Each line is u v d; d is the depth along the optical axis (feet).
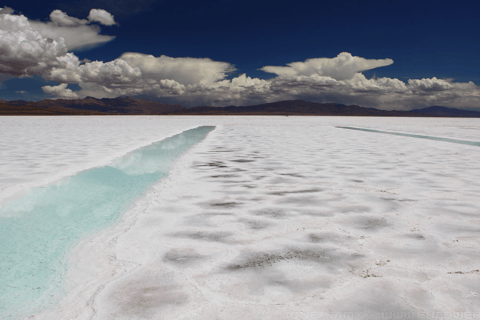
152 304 5.36
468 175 17.43
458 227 9.27
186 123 96.73
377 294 5.68
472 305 5.36
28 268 6.78
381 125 88.69
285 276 6.34
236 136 45.57
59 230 9.03
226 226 9.30
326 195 13.01
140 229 9.05
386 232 8.85
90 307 5.31
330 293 5.71
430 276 6.36
